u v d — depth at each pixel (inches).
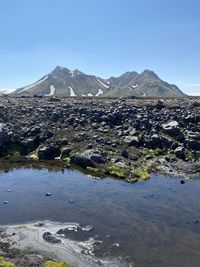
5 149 2874.0
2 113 3341.5
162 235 1555.1
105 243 1473.9
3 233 1536.7
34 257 1322.6
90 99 4756.4
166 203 1923.0
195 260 1366.9
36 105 3782.0
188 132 3046.3
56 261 1312.7
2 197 1985.7
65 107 3686.0
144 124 3144.7
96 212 1790.1
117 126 3166.8
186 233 1576.0
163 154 2773.1
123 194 2054.6
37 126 3134.8
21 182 2252.7
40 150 2773.1
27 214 1754.4
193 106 3693.4
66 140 2878.9
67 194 2041.1
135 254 1395.2
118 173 2383.1
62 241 1481.3
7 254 1338.6
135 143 2871.6
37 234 1536.7
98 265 1304.1
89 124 3230.8
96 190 2114.9
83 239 1504.7
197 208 1856.5
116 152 2699.3
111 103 3944.4
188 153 2778.1
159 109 3599.9
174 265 1328.7
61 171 2476.6
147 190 2129.7
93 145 2748.5
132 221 1690.5
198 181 2337.6
